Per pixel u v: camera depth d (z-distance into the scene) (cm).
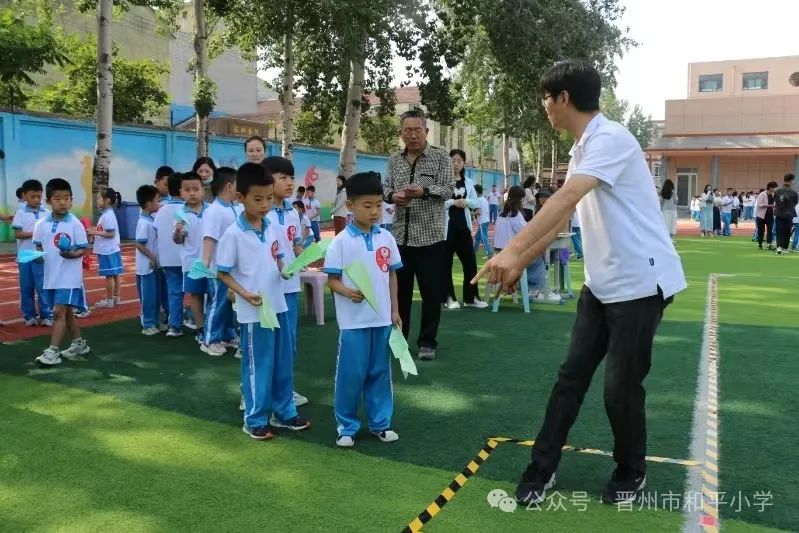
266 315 357
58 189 511
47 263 515
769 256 1366
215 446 358
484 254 1378
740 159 3456
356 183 370
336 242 365
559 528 269
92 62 2030
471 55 2266
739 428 377
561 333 626
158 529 269
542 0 1766
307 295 707
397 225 533
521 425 386
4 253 1424
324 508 287
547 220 255
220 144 2067
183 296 633
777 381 465
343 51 1487
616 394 279
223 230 511
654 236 273
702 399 427
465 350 562
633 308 271
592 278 281
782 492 298
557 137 2928
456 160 746
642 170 275
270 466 332
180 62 3106
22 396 441
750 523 271
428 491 303
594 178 261
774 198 1445
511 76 1872
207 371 504
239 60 3509
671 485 305
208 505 290
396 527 271
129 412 411
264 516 280
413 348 576
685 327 646
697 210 3069
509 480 313
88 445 358
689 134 3506
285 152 1650
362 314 359
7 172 1519
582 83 276
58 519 277
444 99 1695
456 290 902
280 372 382
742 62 3856
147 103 2189
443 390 454
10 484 310
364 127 2964
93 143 1709
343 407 362
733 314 716
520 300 806
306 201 1540
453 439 367
